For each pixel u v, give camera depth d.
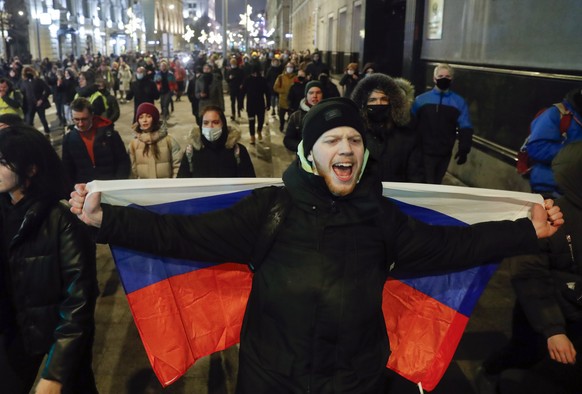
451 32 9.70
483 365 3.23
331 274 1.81
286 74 13.75
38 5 40.44
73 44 49.91
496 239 2.03
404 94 4.21
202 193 2.19
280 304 1.84
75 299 2.14
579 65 5.73
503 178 7.43
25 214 2.14
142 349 3.87
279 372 1.85
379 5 17.05
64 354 2.07
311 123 1.79
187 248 1.90
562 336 2.45
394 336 2.44
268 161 10.60
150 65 21.64
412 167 4.29
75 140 4.90
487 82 8.07
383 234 1.87
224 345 2.35
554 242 2.50
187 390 3.42
